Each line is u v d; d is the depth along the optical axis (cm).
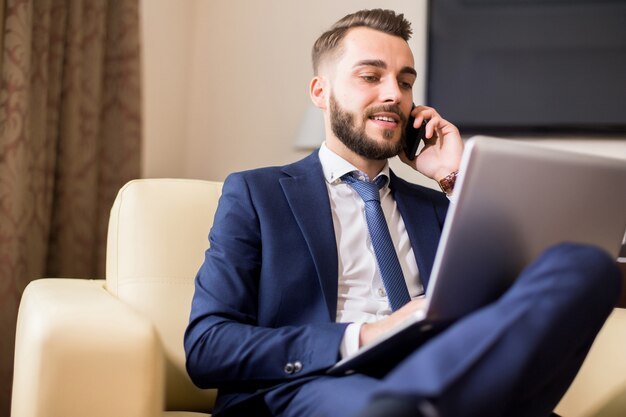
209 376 130
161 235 173
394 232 160
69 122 261
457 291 105
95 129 269
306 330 126
